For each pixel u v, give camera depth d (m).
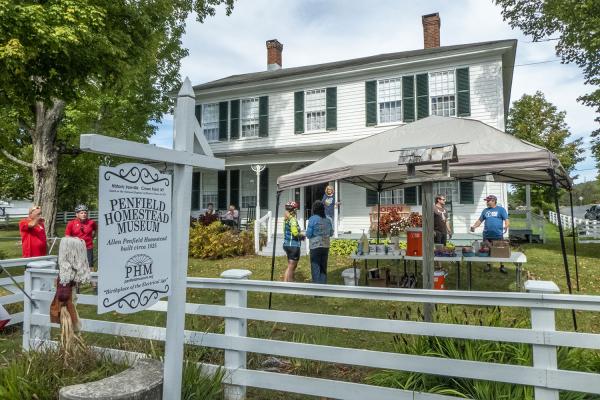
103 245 2.37
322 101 16.47
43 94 8.48
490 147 5.06
